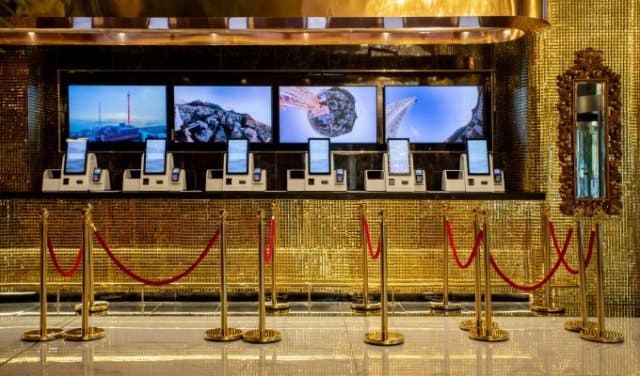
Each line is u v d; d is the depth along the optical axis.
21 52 8.69
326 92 9.16
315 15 6.68
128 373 4.89
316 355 5.38
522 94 8.25
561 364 5.09
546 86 7.82
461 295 7.82
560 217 7.76
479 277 6.00
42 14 6.64
